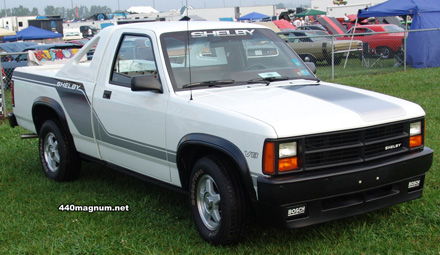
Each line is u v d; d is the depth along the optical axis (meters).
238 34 5.12
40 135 6.39
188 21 5.26
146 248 4.20
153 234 4.49
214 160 4.10
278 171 3.68
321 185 3.76
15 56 16.38
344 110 4.00
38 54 12.05
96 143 5.50
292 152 3.72
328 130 3.79
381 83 13.65
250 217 4.06
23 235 4.55
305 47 18.70
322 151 3.80
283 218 3.74
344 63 18.34
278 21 29.39
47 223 4.82
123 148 5.11
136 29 5.08
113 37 5.35
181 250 4.17
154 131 4.63
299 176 3.73
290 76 5.02
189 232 4.50
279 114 3.86
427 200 4.88
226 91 4.57
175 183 4.63
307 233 4.36
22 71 6.72
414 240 4.15
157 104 4.59
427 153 4.31
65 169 6.00
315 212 3.84
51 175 6.24
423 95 11.25
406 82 13.55
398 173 4.12
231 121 3.91
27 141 8.23
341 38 20.17
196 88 4.57
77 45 17.19
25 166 6.87
